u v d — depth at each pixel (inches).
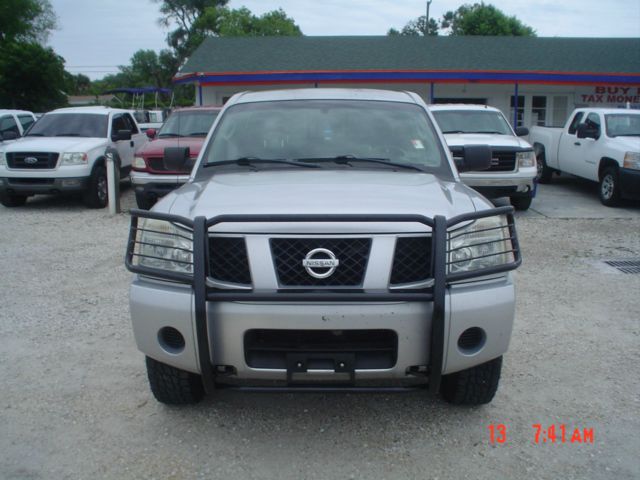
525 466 126.3
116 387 162.1
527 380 166.6
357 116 175.5
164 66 2598.4
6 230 382.0
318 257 118.5
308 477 122.7
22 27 1836.9
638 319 216.2
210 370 122.1
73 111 518.3
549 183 603.8
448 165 162.4
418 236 120.6
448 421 144.5
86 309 226.2
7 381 165.6
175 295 122.0
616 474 123.2
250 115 177.5
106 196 475.8
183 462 127.8
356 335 122.2
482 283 125.2
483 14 1683.1
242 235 120.0
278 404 152.8
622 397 156.7
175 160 173.9
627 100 919.0
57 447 133.3
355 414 148.0
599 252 319.3
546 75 756.6
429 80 755.4
